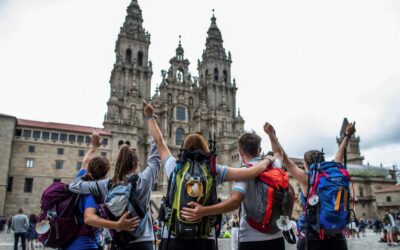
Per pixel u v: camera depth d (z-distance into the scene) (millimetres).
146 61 101625
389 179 106438
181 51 110938
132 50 100562
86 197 6484
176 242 5453
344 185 6730
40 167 71188
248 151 6672
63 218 6445
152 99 100812
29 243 25328
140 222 6207
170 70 108438
